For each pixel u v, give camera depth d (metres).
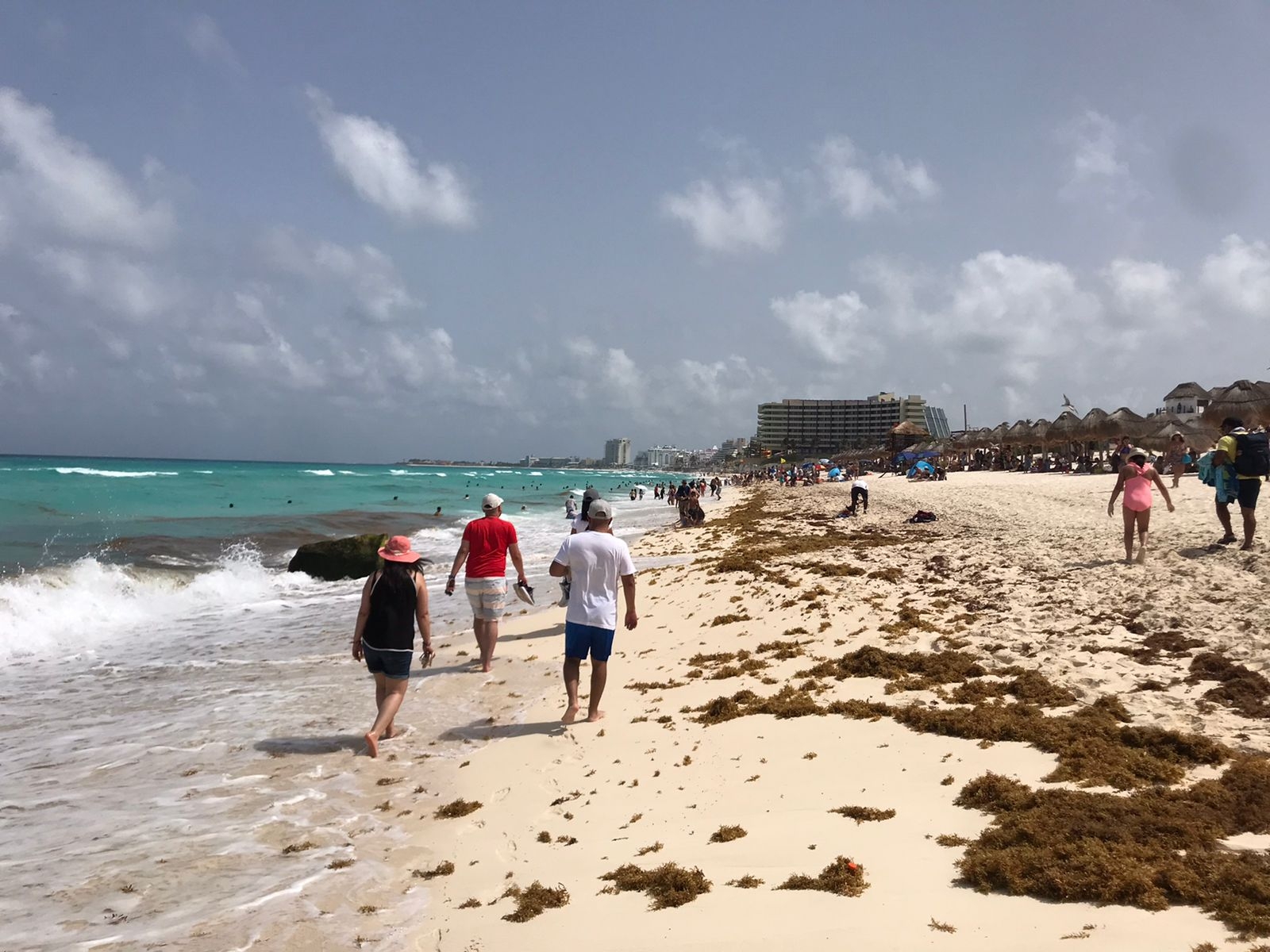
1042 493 31.66
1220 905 3.21
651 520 41.88
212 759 6.52
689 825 4.89
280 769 6.29
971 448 82.44
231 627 12.87
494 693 8.35
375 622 6.80
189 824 5.22
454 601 15.17
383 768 6.30
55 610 12.61
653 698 7.85
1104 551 13.27
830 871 3.93
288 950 3.67
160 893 4.26
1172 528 14.98
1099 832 3.98
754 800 5.17
